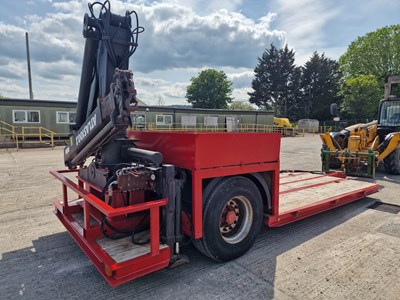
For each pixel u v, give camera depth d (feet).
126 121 8.16
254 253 10.50
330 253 10.51
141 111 73.26
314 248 10.94
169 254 8.24
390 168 26.55
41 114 61.62
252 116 96.27
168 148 9.73
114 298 7.80
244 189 9.91
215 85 191.62
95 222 10.39
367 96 128.98
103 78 9.99
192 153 8.59
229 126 89.61
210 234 9.07
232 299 7.72
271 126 101.76
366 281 8.65
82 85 11.14
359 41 162.61
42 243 11.51
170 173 8.36
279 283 8.50
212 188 9.20
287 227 13.20
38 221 14.01
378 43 152.76
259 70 175.42
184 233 9.41
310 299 7.75
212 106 192.75
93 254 8.64
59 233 12.57
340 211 15.64
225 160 9.23
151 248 7.89
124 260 7.64
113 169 9.98
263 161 10.40
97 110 9.13
